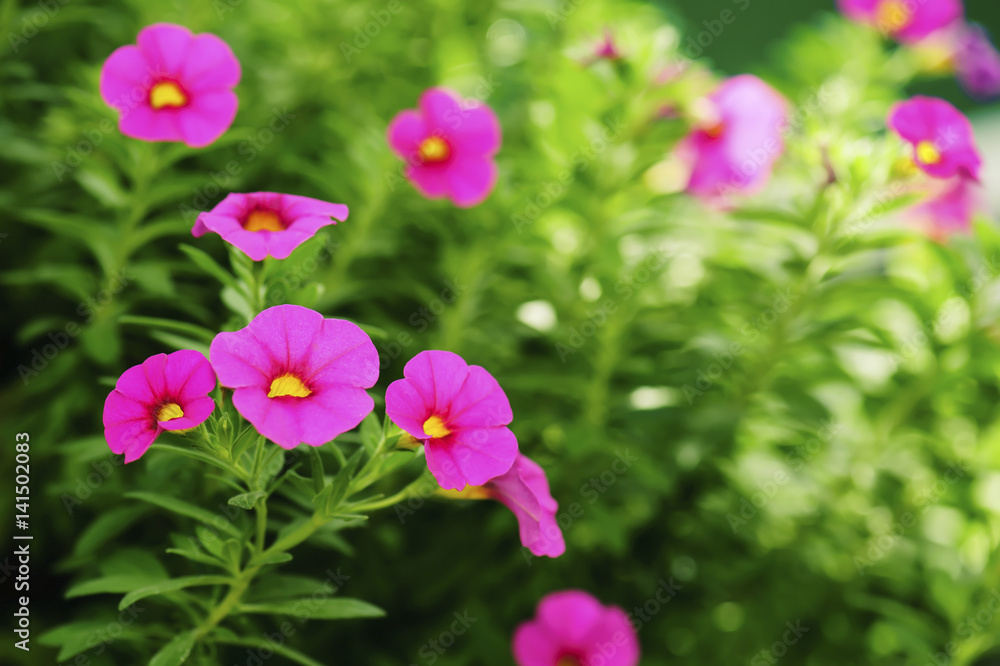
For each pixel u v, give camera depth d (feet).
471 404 1.50
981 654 1.91
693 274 2.01
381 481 1.83
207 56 1.65
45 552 1.85
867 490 1.96
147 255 1.88
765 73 2.10
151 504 1.68
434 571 1.91
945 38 2.13
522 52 2.09
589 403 1.89
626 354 1.93
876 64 2.13
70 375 1.81
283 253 1.52
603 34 1.96
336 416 1.46
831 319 1.91
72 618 1.82
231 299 1.60
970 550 1.97
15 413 1.86
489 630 1.88
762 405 1.93
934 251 1.87
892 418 1.97
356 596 1.84
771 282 1.92
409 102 2.00
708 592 1.96
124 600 1.51
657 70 1.95
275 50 2.03
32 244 1.92
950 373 1.92
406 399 1.49
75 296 1.86
